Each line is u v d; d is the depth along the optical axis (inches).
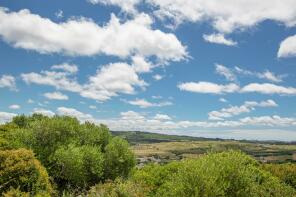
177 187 1210.0
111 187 1328.7
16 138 2005.4
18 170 1310.3
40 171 1365.7
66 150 1923.0
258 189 1456.7
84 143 2305.6
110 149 2234.3
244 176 1294.3
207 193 1183.6
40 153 1930.4
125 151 2282.2
